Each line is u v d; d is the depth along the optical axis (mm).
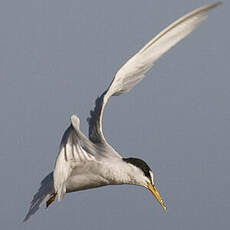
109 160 11188
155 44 11820
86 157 10797
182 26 11703
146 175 11461
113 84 11602
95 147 11047
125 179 11328
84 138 10414
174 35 11750
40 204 11461
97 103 11414
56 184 10266
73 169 10922
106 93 11453
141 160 11492
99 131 11250
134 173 11375
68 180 11039
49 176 11547
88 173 11055
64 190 10430
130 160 11391
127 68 11750
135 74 11836
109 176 11195
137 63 11812
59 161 10242
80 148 10594
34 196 11562
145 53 11820
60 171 10328
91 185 11219
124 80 11781
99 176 11156
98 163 11047
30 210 11500
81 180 11078
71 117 9969
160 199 11438
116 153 11391
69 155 10391
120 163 11273
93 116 11367
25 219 11516
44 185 11531
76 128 10055
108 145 11305
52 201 11500
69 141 10242
